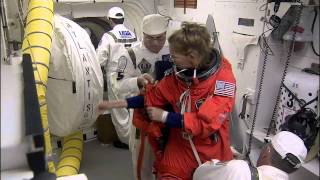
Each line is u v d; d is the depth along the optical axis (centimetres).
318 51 198
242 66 263
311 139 188
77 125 264
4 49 129
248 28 251
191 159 150
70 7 333
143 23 244
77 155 295
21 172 74
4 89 94
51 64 241
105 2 349
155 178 185
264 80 244
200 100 140
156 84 160
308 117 194
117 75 263
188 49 126
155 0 370
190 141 148
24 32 199
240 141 271
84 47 249
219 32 286
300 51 214
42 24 195
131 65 257
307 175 187
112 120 323
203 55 131
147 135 171
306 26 197
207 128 132
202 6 304
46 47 188
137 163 195
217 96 136
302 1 199
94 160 318
